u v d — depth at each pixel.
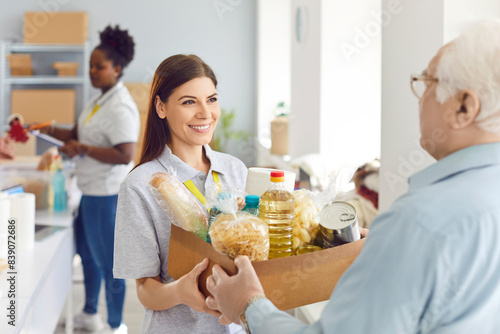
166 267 1.25
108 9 6.27
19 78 6.10
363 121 3.80
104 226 2.76
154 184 1.07
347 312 0.72
